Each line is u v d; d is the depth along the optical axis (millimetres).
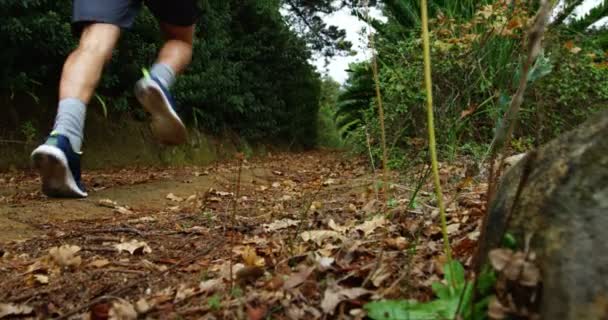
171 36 3338
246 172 8188
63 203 4109
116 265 2189
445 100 4480
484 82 4547
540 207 1156
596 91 4512
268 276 1743
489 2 5426
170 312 1572
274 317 1442
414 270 1605
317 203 3379
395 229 2328
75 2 3047
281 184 5965
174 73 3197
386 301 1266
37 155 2740
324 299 1433
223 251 2346
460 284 1287
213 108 11781
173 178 6715
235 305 1515
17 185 5754
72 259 2203
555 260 1032
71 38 7090
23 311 1726
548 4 1118
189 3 3250
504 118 1324
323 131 20469
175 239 2676
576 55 4258
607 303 913
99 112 8773
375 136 5461
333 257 1876
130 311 1564
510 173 1393
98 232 2902
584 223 1030
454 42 4508
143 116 9578
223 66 11977
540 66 1521
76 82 2865
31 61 7441
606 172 1068
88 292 1876
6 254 2531
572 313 948
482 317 1158
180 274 2014
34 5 6531
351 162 7711
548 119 4160
